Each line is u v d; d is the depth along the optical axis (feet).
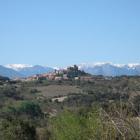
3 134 158.51
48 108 337.93
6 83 615.98
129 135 39.93
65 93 518.78
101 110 44.86
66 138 72.49
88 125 55.11
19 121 165.99
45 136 156.15
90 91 421.59
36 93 540.52
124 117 40.63
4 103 385.91
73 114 73.72
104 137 43.27
